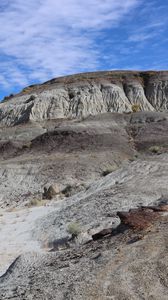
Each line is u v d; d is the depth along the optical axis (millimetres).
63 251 17625
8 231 26953
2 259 20734
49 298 11617
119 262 13047
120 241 15352
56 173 48938
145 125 68375
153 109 98562
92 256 14773
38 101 97438
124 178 31594
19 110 98750
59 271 14094
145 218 16641
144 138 62438
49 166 51594
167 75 107438
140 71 114438
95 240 17609
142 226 15906
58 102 96750
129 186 28391
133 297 10594
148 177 29562
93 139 61500
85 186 40312
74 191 39719
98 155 53656
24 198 43438
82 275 12836
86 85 102812
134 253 13469
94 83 104062
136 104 97438
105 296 10914
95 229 21281
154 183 27688
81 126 67938
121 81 107938
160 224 15789
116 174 33469
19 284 14188
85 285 11867
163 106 99125
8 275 16359
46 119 92125
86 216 24641
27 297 12133
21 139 73375
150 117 72500
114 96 97938
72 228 21703
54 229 24328
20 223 29016
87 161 51500
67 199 34344
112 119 74625
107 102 97000
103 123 70938
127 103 97625
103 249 15211
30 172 51188
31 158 57562
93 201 27234
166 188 26297
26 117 94500
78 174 48156
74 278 12766
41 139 65938
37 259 17266
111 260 13422
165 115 73562
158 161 32969
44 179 48344
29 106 97938
